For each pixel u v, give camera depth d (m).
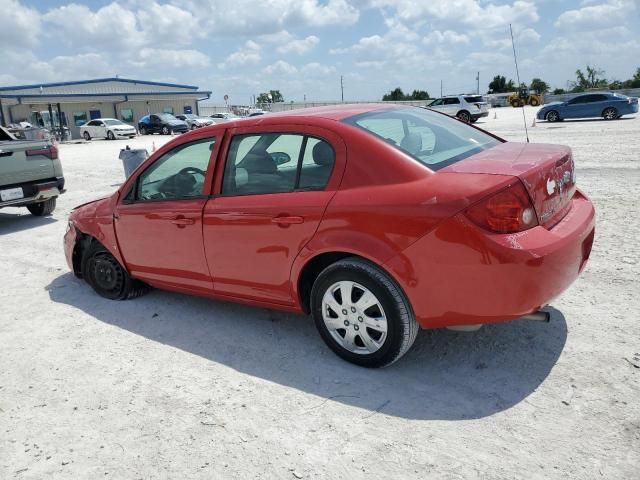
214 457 2.74
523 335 3.75
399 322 3.18
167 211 4.20
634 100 23.61
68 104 47.53
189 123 43.28
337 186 3.32
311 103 67.81
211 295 4.24
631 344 3.52
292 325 4.24
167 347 4.02
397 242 3.04
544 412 2.89
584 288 4.51
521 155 3.39
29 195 8.80
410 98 74.94
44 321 4.68
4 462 2.82
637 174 9.49
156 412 3.17
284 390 3.31
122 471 2.69
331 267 3.35
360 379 3.36
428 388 3.21
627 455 2.53
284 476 2.57
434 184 3.02
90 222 4.96
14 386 3.58
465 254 2.87
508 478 2.45
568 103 24.86
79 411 3.24
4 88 43.69
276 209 3.52
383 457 2.65
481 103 29.64
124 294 4.99
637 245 5.53
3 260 6.85
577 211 3.50
